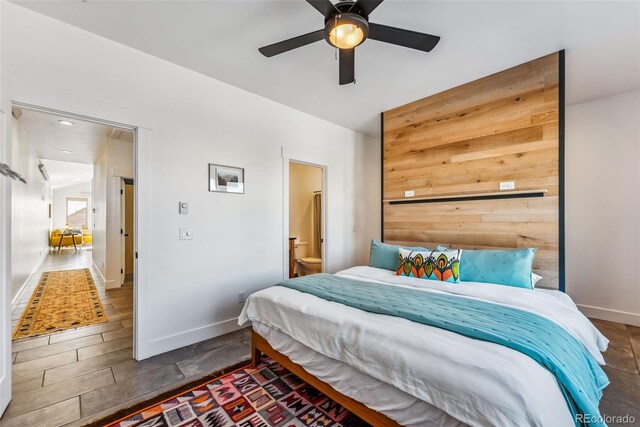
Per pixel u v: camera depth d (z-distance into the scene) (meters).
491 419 1.03
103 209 4.88
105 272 4.56
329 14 1.59
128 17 2.00
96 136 4.41
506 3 1.83
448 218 3.10
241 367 2.29
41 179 6.70
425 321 1.54
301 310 1.87
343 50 1.97
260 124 3.27
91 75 2.16
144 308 2.41
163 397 1.90
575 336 1.58
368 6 1.57
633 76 2.80
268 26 2.10
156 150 2.49
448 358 1.22
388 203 3.65
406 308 1.73
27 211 4.72
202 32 2.17
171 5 1.88
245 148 3.13
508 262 2.38
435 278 2.50
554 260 2.44
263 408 1.79
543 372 1.13
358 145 4.64
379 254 3.17
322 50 2.38
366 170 4.79
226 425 1.64
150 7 1.90
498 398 1.04
